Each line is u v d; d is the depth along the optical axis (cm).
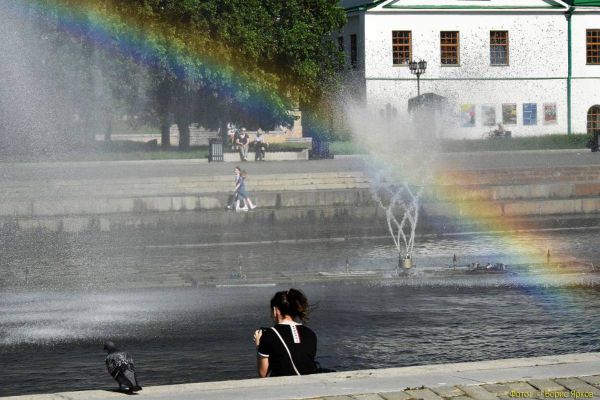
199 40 13750
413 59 16850
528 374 2334
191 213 8788
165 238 8325
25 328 4422
